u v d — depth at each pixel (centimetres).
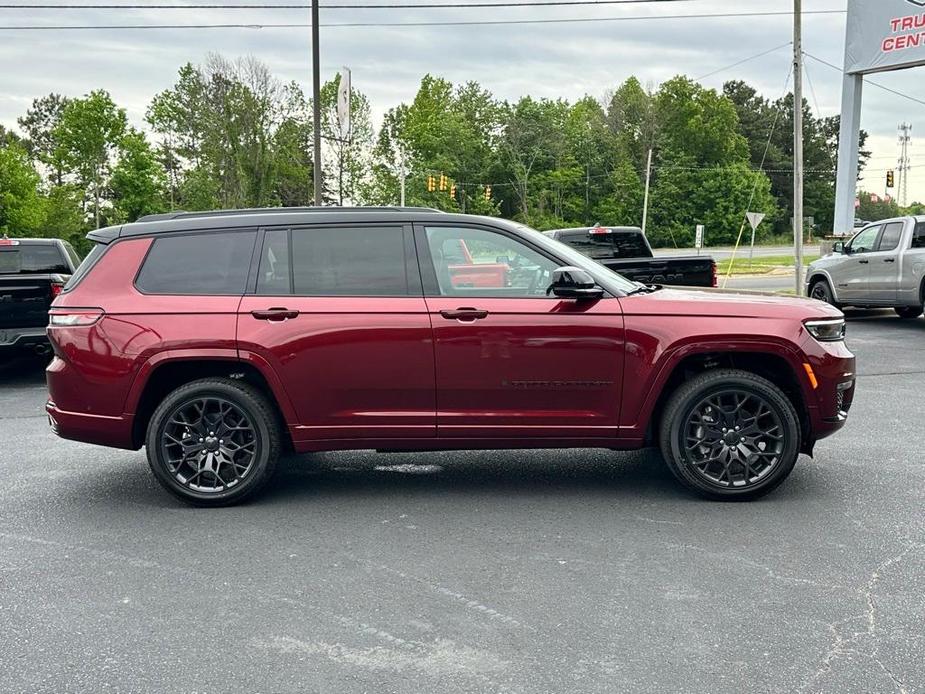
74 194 7538
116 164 7381
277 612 373
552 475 597
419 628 355
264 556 443
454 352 516
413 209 539
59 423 537
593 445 532
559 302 520
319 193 2422
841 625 353
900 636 342
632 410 522
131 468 638
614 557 434
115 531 488
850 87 2347
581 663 323
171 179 8631
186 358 519
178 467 532
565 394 521
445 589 396
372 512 516
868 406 822
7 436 755
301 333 518
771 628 351
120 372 523
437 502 535
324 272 529
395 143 9506
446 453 666
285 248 533
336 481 588
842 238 2259
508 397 522
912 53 2164
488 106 9469
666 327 515
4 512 527
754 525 482
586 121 9588
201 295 528
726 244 9050
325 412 525
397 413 525
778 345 513
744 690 302
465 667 321
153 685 311
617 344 515
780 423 517
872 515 497
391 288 525
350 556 442
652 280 1301
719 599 380
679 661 323
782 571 412
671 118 9306
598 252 1444
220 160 7094
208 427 533
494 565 425
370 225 534
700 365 546
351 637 347
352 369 519
